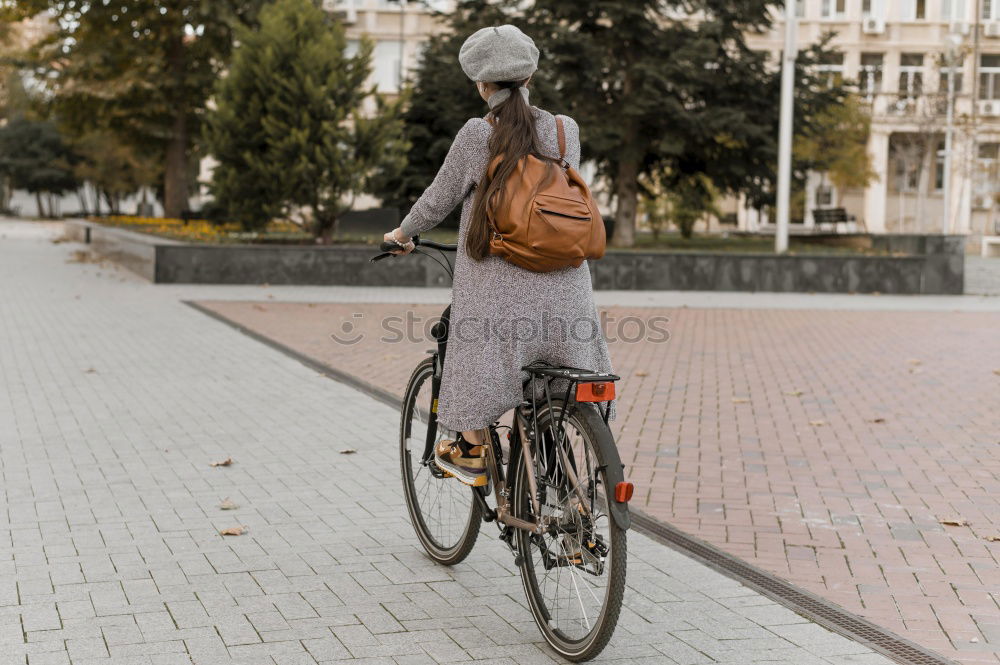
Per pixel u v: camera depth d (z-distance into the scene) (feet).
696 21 120.06
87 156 263.70
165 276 89.10
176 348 51.96
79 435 32.94
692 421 36.76
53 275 96.78
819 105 122.11
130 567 20.95
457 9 120.47
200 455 30.58
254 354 50.49
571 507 16.83
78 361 47.44
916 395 42.14
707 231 195.72
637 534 23.89
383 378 44.29
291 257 90.27
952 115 195.00
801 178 126.62
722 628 18.25
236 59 90.74
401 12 207.72
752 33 124.26
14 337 54.95
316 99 89.10
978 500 27.07
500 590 20.11
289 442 32.45
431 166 123.13
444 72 116.78
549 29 110.63
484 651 17.19
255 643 17.28
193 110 155.12
